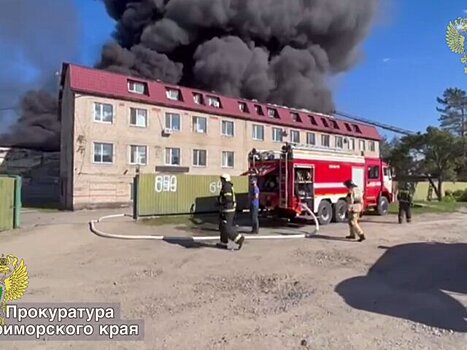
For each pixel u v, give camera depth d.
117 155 29.44
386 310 5.64
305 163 14.81
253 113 38.69
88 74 28.81
